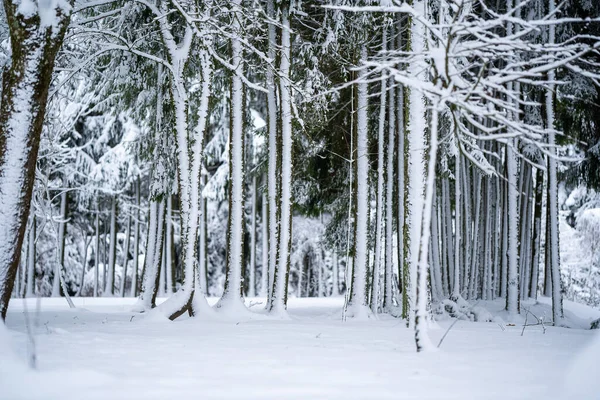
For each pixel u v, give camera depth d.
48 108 16.50
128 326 10.58
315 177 20.05
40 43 7.98
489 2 16.69
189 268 12.61
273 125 15.55
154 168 17.16
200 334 9.00
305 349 6.94
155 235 17.16
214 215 38.38
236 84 14.33
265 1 15.39
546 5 16.02
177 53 13.06
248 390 4.12
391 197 16.61
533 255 18.48
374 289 16.17
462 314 14.64
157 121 17.08
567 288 33.44
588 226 29.67
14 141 7.88
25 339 7.26
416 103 10.56
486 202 17.59
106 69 17.34
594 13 15.76
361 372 5.06
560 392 4.15
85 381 4.36
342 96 18.25
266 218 32.47
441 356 6.27
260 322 12.21
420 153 10.54
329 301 27.86
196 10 12.12
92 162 30.73
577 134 18.30
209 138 30.56
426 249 6.49
